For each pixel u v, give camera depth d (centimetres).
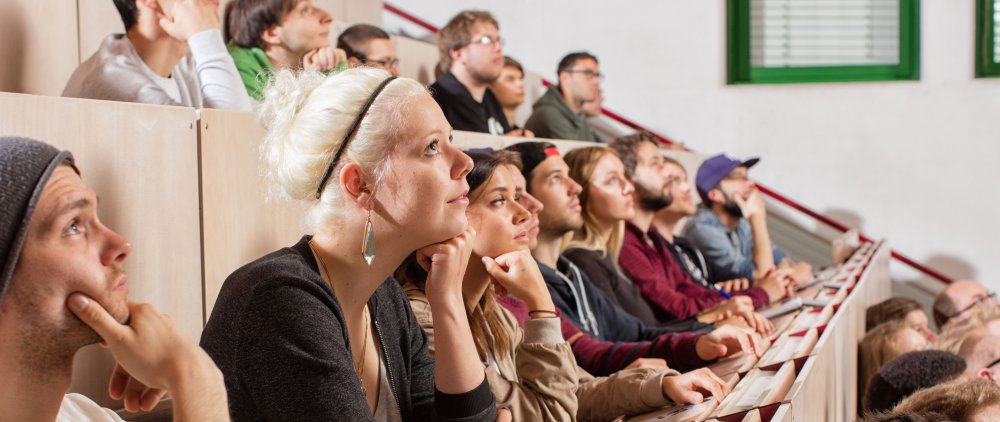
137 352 71
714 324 221
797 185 501
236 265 144
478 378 106
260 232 148
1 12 168
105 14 192
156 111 133
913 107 491
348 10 316
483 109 318
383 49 271
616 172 229
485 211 138
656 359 175
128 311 72
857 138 495
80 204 67
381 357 106
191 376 72
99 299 69
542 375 135
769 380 141
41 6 178
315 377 85
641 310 233
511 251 139
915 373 187
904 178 492
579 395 153
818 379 149
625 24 508
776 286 289
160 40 174
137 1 170
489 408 107
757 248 346
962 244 487
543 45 512
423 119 94
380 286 108
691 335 177
